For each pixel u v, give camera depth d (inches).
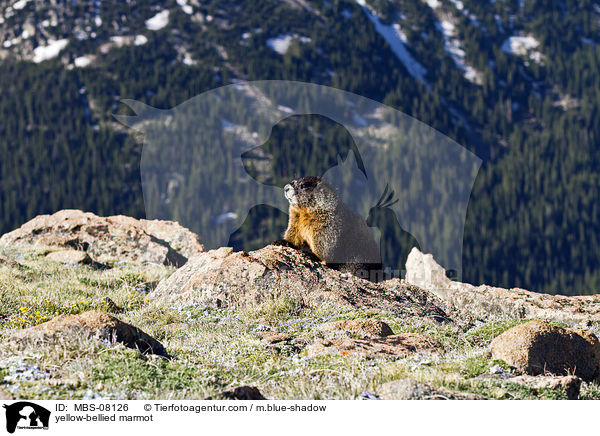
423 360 436.5
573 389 376.8
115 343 396.2
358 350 465.1
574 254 6968.5
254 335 547.5
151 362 383.6
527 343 427.5
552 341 432.8
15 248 995.9
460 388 369.4
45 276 810.2
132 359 378.3
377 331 522.0
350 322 535.2
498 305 756.6
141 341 422.0
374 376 387.9
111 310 650.2
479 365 423.8
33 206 6117.1
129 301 709.3
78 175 6151.6
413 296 704.4
